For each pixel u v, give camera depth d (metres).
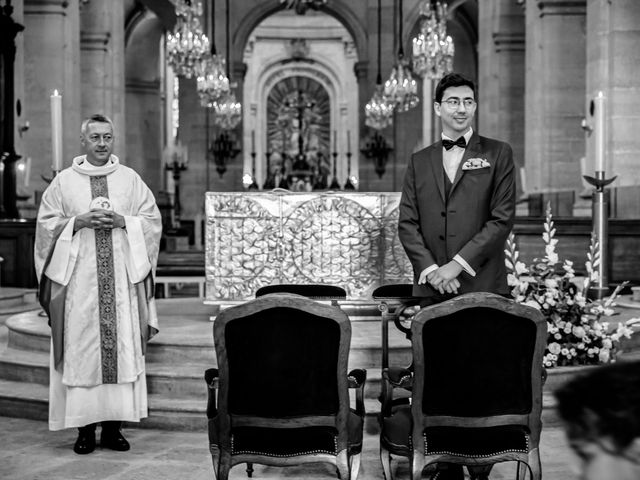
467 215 4.25
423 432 3.85
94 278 5.33
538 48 16.62
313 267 7.98
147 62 31.45
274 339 3.79
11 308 10.48
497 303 3.69
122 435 5.58
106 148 5.48
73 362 5.26
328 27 39.06
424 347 3.77
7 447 5.45
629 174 13.30
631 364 1.19
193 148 28.36
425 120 28.52
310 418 3.85
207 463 5.06
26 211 14.46
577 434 1.17
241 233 7.96
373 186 28.80
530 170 17.23
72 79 17.02
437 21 18.52
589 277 6.13
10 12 13.11
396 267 8.02
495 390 3.79
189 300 10.38
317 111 40.00
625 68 13.28
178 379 6.21
